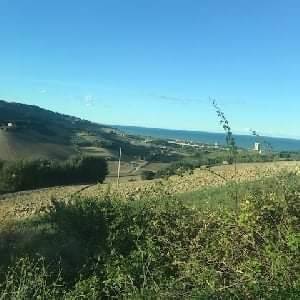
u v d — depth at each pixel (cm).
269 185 726
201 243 691
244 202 693
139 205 844
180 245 700
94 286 677
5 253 877
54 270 762
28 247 898
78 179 6838
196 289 606
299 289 564
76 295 670
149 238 721
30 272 697
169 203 767
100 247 810
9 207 3816
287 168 764
